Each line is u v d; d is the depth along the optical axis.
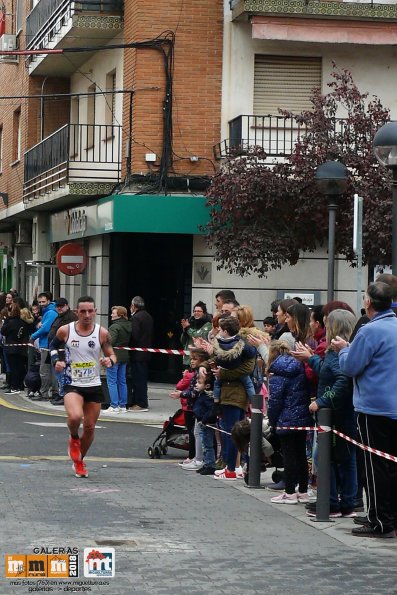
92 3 58.81
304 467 26.34
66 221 68.31
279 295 56.62
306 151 47.78
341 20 54.84
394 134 27.47
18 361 57.31
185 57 56.31
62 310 51.41
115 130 60.62
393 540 21.97
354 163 46.97
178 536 21.83
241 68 56.25
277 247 49.44
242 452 29.66
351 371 21.89
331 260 37.06
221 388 30.42
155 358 61.41
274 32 54.47
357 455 25.17
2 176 87.38
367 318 23.50
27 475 29.83
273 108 56.53
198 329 44.81
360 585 17.97
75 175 60.84
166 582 17.91
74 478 29.61
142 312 48.84
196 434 32.38
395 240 27.61
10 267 97.75
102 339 30.11
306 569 19.16
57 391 51.78
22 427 42.34
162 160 56.00
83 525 22.58
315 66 56.59
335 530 22.97
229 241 50.16
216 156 56.38
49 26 66.19
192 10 56.34
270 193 48.25
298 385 25.56
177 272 59.41
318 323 26.88
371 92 56.62
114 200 55.44
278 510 25.38
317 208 47.66
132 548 20.50
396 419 21.80
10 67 84.25
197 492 27.78
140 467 32.81
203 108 56.41
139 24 56.09
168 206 55.22
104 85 63.81
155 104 56.25
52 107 74.69
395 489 22.30
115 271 60.03
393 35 55.16
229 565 19.33
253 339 29.66
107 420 46.28
